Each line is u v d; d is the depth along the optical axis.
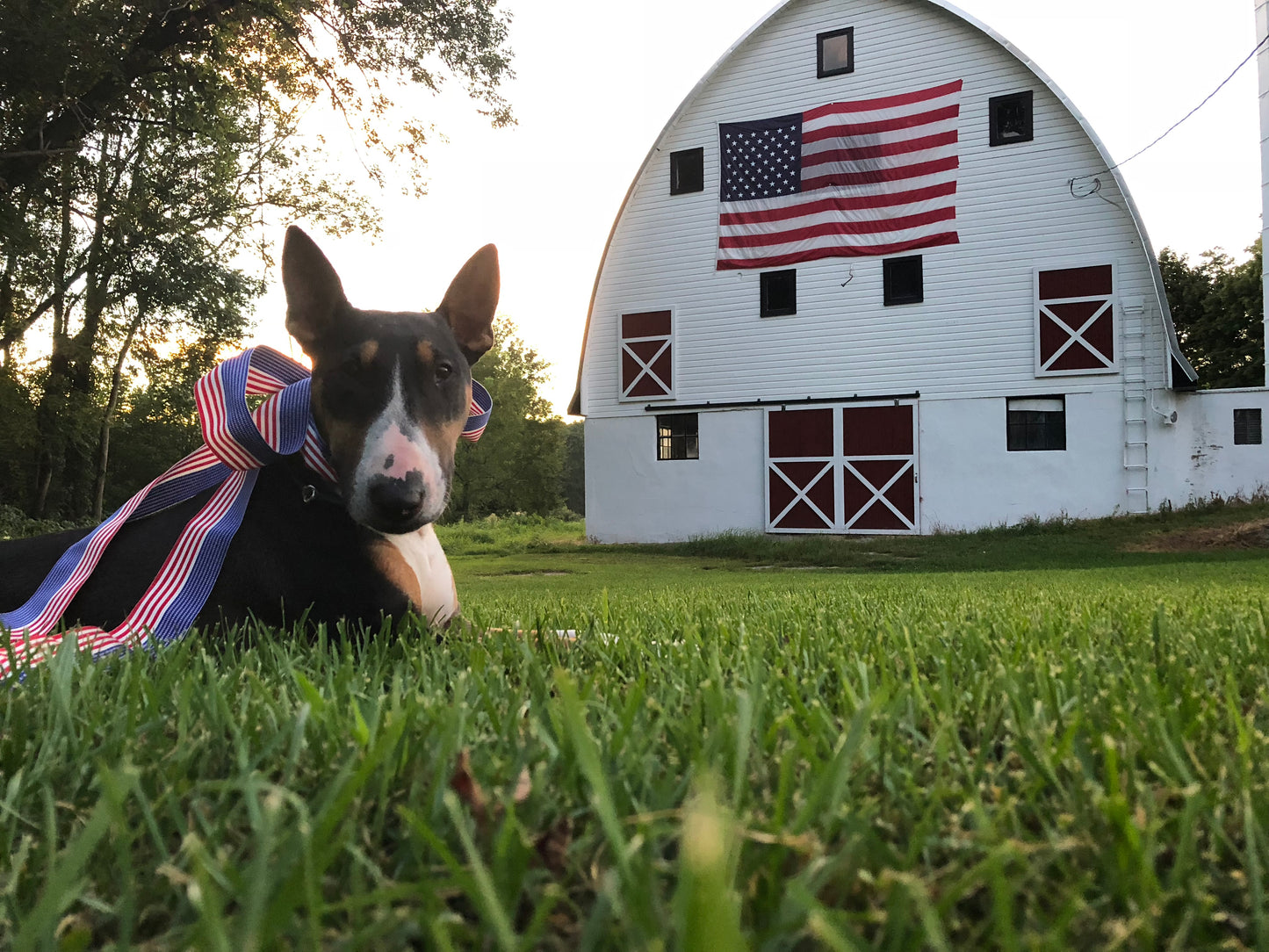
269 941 0.57
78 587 2.18
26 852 0.78
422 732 1.10
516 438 53.84
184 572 2.13
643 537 18.88
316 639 2.04
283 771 1.02
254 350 2.31
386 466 1.92
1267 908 0.67
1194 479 15.24
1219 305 29.17
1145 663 1.65
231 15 12.98
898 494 16.98
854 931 0.61
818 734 1.05
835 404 17.44
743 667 1.65
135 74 13.07
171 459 28.78
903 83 17.03
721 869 0.52
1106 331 15.70
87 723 1.22
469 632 2.37
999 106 16.45
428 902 0.61
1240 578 7.21
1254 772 0.96
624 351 19.11
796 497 17.69
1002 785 0.97
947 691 1.35
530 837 0.79
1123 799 0.78
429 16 13.53
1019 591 4.92
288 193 19.52
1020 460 16.22
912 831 0.82
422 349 2.09
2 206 13.45
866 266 17.31
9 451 19.62
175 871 0.66
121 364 22.09
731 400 18.23
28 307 17.89
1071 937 0.64
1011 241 16.33
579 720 0.68
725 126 18.23
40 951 0.57
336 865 0.76
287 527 2.20
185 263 18.56
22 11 11.22
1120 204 15.55
